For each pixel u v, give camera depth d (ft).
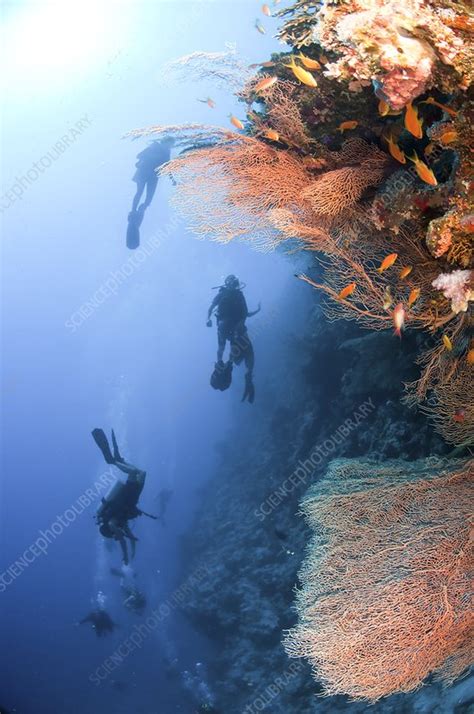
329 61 13.55
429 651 10.94
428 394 22.88
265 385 63.16
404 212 12.53
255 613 39.01
